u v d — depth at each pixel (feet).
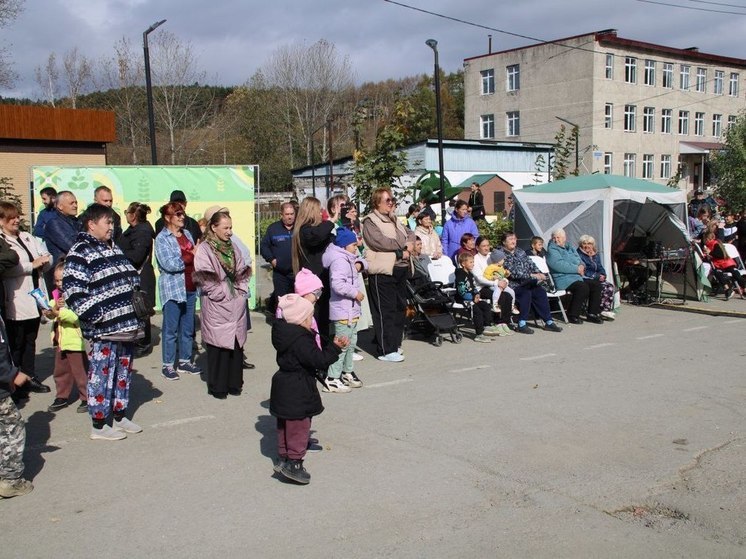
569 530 14.30
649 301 44.24
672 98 152.76
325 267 24.91
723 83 164.45
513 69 152.15
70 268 18.54
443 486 16.43
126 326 19.21
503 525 14.49
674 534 14.21
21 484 16.03
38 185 36.73
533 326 36.58
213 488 16.35
